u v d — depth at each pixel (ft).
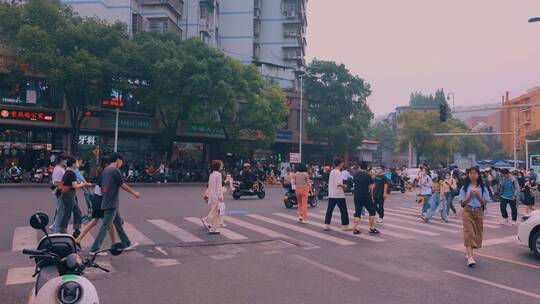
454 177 53.52
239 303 18.01
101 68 87.86
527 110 258.16
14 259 24.52
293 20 176.45
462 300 18.97
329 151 144.46
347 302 18.42
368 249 29.96
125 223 38.63
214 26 149.48
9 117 94.17
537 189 85.92
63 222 30.32
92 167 108.78
